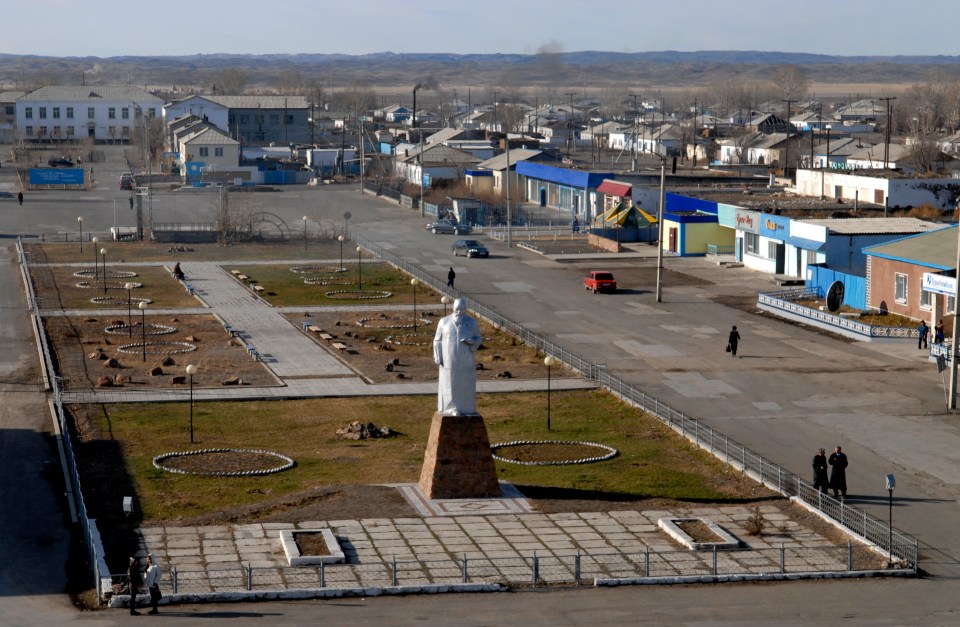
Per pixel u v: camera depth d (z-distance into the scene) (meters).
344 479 44.69
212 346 70.31
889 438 51.31
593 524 39.66
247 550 36.66
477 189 154.50
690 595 33.59
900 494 43.75
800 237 91.69
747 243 102.19
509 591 33.66
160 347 69.69
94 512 40.47
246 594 32.75
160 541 37.44
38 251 110.25
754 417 54.72
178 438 50.44
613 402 57.41
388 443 50.22
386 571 34.97
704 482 44.94
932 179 107.56
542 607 32.41
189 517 39.91
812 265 88.31
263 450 48.72
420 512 40.44
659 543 37.91
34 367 64.12
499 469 46.31
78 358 66.38
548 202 147.75
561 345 71.00
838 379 62.25
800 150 183.75
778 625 31.38
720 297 88.12
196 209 144.00
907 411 55.78
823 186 118.12
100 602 32.50
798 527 39.78
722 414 55.19
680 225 108.56
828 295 78.31
